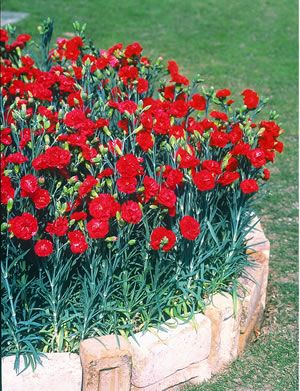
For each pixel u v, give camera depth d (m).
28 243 2.28
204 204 2.38
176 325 2.32
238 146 2.34
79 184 2.21
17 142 2.34
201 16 6.53
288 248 3.02
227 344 2.43
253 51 5.61
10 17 6.00
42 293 2.29
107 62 2.69
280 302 2.73
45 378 2.18
